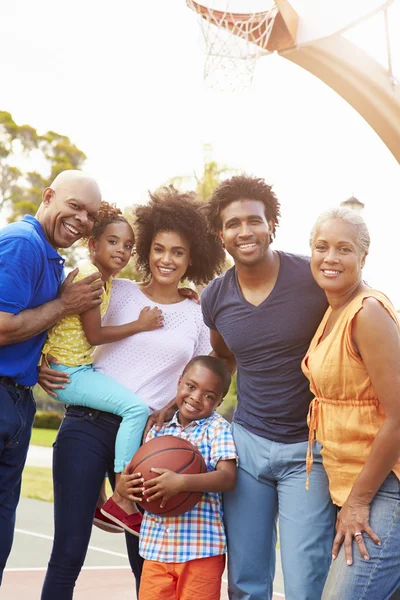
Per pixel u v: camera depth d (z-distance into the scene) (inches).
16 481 157.4
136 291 171.9
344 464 130.9
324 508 141.4
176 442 149.1
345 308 129.1
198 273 182.7
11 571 276.7
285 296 144.3
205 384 155.1
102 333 162.4
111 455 161.9
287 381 145.4
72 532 157.6
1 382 151.5
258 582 149.3
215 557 148.4
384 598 124.5
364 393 127.1
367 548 122.6
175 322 169.0
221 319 151.5
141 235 177.5
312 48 213.3
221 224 152.4
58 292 159.8
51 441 782.5
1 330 145.4
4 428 149.6
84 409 162.6
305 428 145.7
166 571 147.9
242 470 149.9
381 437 122.2
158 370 166.2
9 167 1182.9
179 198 175.5
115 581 272.4
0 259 147.5
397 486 124.7
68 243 159.6
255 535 148.8
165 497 142.1
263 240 145.5
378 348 123.0
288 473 145.5
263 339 144.9
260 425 148.2
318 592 140.8
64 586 156.6
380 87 217.3
